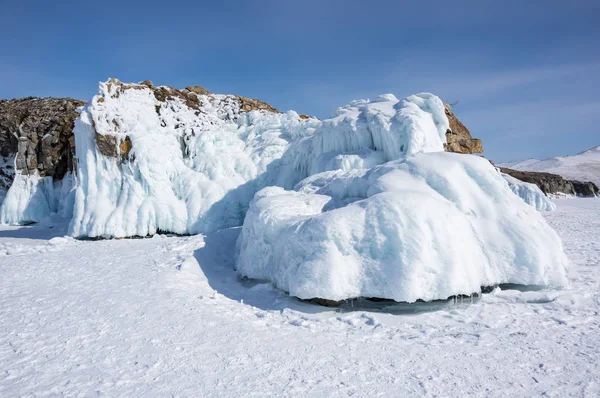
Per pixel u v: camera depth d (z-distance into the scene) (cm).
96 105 1631
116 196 1605
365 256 690
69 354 499
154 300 716
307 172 1589
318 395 400
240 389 412
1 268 1010
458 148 1462
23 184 2328
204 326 603
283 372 453
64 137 2383
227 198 1625
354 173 1055
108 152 1608
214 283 880
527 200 2728
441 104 1391
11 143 2939
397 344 536
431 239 691
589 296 702
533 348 504
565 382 416
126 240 1472
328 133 1451
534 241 760
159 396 398
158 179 1606
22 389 410
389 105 1434
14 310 669
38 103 2856
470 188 848
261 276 852
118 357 491
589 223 1830
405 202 722
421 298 651
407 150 1238
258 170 1752
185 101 2091
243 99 2392
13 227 2106
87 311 661
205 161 1744
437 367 460
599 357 470
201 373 450
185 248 1104
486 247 755
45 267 1017
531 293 704
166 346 526
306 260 705
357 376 442
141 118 1728
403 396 397
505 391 403
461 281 670
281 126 2002
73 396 397
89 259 1102
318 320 639
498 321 606
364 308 684
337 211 746
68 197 2159
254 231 894
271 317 663
